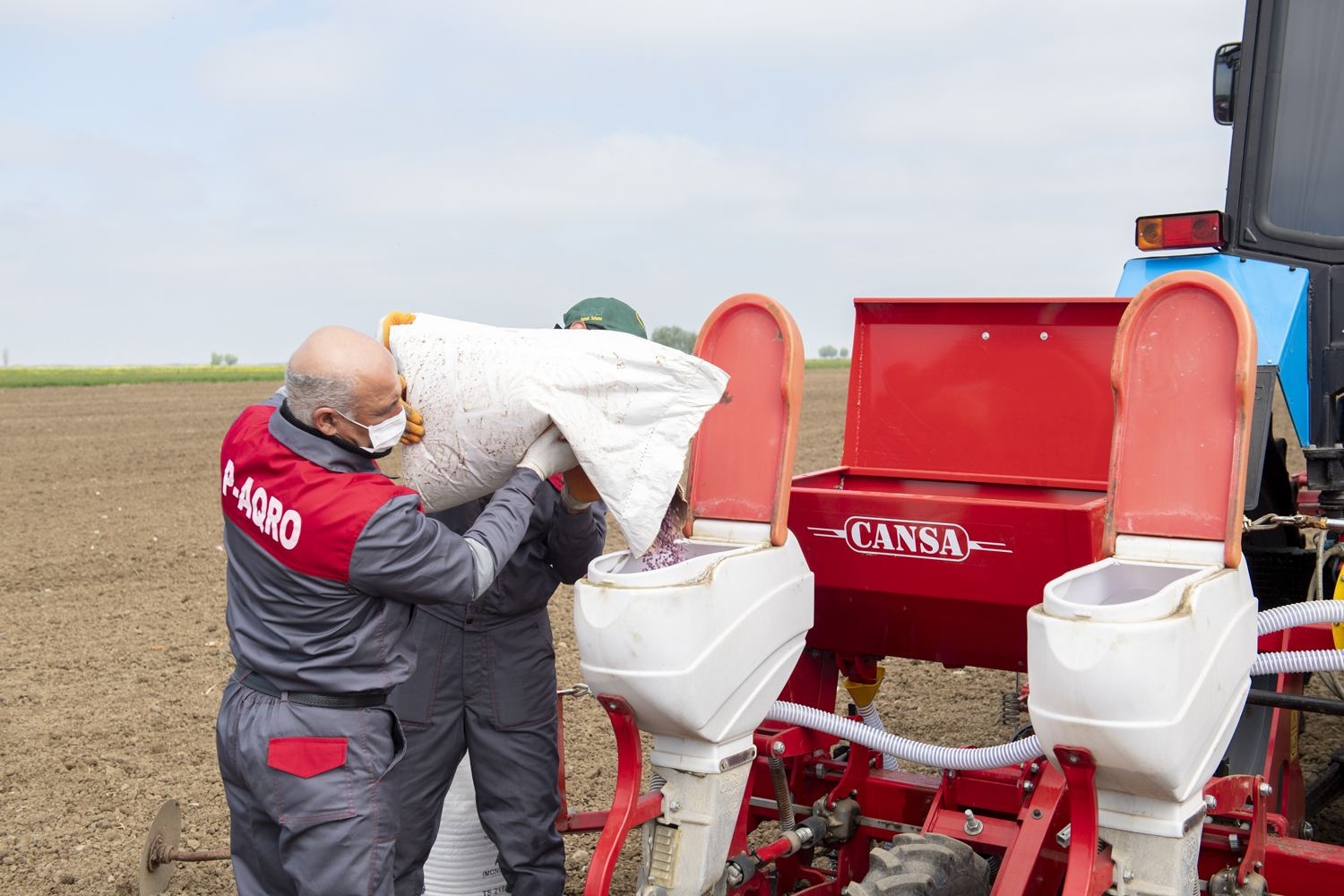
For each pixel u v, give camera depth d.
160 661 7.21
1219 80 4.40
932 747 3.14
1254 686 3.83
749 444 3.12
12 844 4.66
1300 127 4.14
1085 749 2.38
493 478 3.12
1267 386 3.44
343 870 2.91
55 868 4.45
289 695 2.96
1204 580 2.48
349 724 2.96
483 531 2.98
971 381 3.74
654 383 2.94
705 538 3.13
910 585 3.31
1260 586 4.25
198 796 5.14
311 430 2.94
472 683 3.48
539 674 3.58
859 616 3.55
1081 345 3.58
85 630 7.93
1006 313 3.68
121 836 4.72
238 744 2.97
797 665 3.74
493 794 3.56
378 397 2.92
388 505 2.87
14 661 7.20
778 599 2.98
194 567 9.95
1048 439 3.63
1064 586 2.51
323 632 2.95
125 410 27.94
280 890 3.08
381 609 2.99
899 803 3.61
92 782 5.28
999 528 3.09
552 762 3.62
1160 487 2.73
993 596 3.19
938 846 2.98
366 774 2.97
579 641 2.78
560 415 2.92
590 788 5.17
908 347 3.84
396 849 3.49
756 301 3.12
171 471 16.28
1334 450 3.76
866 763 3.69
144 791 5.18
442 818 3.75
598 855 2.74
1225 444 2.66
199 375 57.59
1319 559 3.79
